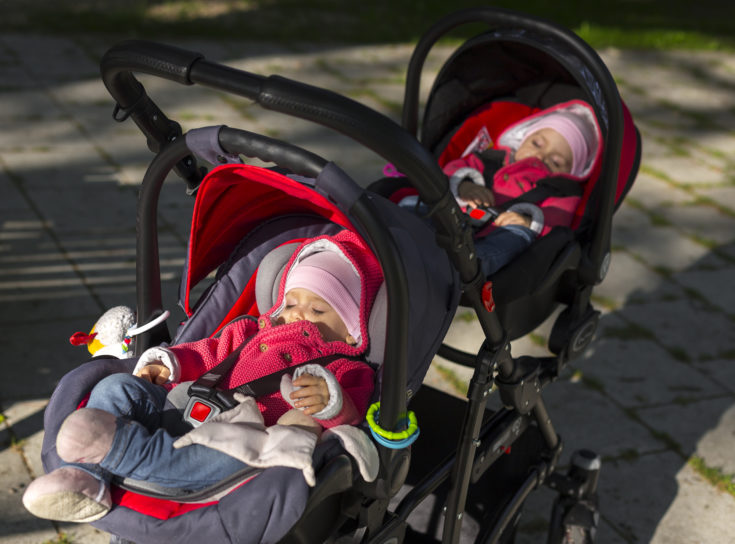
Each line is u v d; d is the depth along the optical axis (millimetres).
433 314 1676
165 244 4223
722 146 6820
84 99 6164
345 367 1737
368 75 7590
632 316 4094
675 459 3082
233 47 7973
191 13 9086
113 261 4020
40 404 2971
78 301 3654
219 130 1442
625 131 2277
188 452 1387
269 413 1659
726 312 4223
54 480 1296
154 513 1349
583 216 2416
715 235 5121
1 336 3338
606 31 10367
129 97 1583
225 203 1794
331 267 1903
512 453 2303
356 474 1473
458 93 2805
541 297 2148
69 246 4109
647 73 8852
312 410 1499
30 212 4395
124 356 2027
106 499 1342
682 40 10398
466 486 1909
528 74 2896
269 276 1989
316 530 1476
